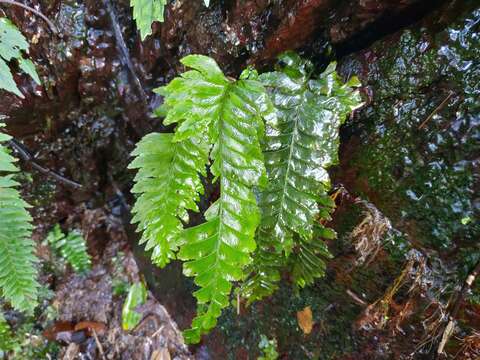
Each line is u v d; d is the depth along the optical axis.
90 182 0.50
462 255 0.23
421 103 0.23
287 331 0.36
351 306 0.29
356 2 0.23
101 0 0.33
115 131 0.44
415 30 0.22
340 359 0.32
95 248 0.56
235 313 0.40
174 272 0.46
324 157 0.24
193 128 0.22
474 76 0.20
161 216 0.25
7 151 0.31
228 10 0.27
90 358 0.50
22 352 0.49
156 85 0.37
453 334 0.24
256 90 0.23
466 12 0.20
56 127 0.42
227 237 0.23
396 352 0.27
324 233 0.26
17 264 0.34
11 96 0.36
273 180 0.24
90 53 0.36
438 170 0.22
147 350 0.50
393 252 0.25
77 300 0.54
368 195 0.26
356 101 0.23
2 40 0.29
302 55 0.28
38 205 0.50
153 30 0.32
